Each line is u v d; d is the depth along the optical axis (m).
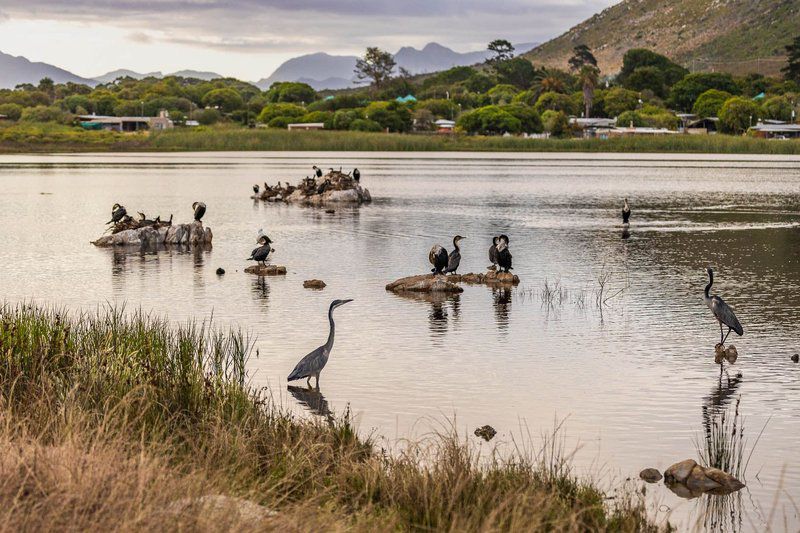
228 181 98.81
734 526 13.44
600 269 38.53
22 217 60.56
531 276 36.84
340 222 58.56
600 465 15.79
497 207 69.25
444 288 33.28
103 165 131.62
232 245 47.34
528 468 13.78
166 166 129.75
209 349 23.09
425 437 16.89
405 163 140.12
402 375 21.53
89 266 39.59
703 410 18.92
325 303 30.84
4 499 9.83
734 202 73.00
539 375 21.61
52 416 14.02
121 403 14.20
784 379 21.20
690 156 169.75
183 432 14.38
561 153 182.50
